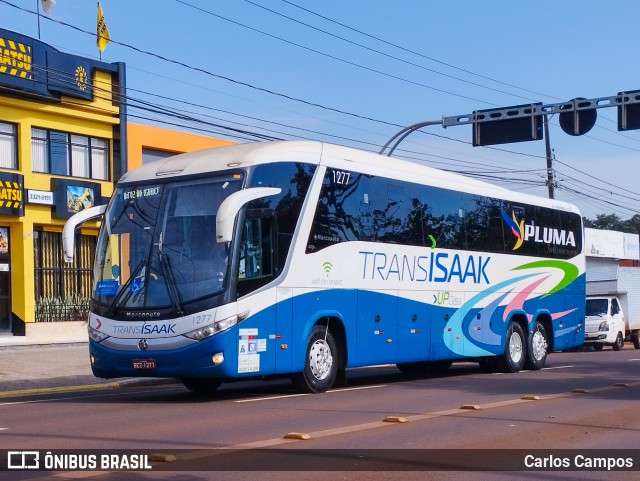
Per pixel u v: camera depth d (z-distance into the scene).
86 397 16.89
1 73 30.45
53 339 31.89
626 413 13.19
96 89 34.22
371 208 17.38
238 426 11.66
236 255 14.27
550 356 31.41
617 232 61.91
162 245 14.67
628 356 31.12
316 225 15.91
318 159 16.12
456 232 19.95
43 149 32.72
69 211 33.12
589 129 24.08
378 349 17.33
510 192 22.16
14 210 31.12
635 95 23.48
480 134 25.59
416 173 18.94
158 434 10.94
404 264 18.17
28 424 12.09
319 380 16.12
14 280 32.09
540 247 23.16
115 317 14.66
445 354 19.31
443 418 12.52
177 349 14.07
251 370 14.45
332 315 16.17
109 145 35.25
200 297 14.13
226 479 8.21
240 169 14.62
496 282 21.28
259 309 14.61
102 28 35.25
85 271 34.44
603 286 39.31
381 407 13.91
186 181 14.96
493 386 18.00
